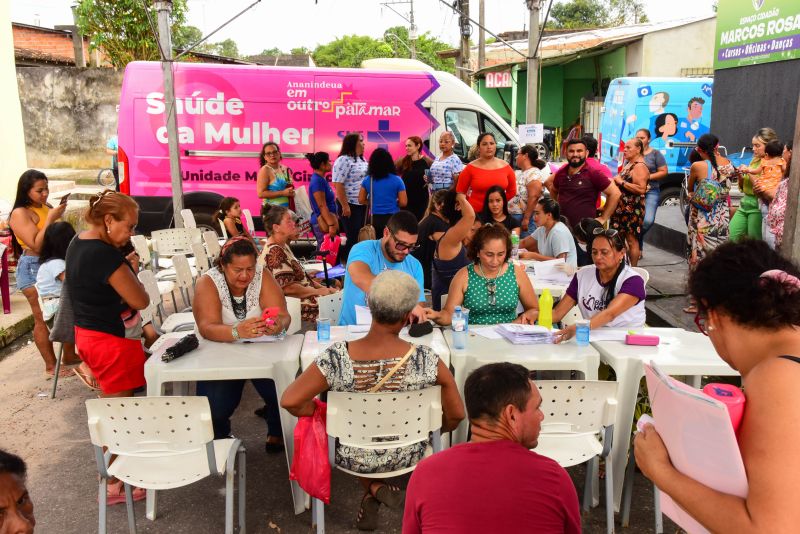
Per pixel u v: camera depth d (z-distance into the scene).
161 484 3.20
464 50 23.75
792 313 1.43
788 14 9.26
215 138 9.75
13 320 7.26
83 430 4.99
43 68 20.06
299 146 9.90
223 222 8.07
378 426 3.28
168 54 8.67
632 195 8.21
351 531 3.71
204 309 4.20
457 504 1.95
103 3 21.09
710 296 1.53
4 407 5.39
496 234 4.46
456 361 3.92
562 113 24.89
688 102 12.69
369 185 8.69
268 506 3.97
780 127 9.54
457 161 9.37
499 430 2.10
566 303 4.65
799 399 1.34
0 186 10.86
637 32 18.89
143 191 9.77
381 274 3.23
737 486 1.39
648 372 1.63
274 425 4.54
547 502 1.95
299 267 6.04
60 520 3.85
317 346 4.04
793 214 4.17
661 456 1.57
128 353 3.99
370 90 9.97
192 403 3.15
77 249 3.84
